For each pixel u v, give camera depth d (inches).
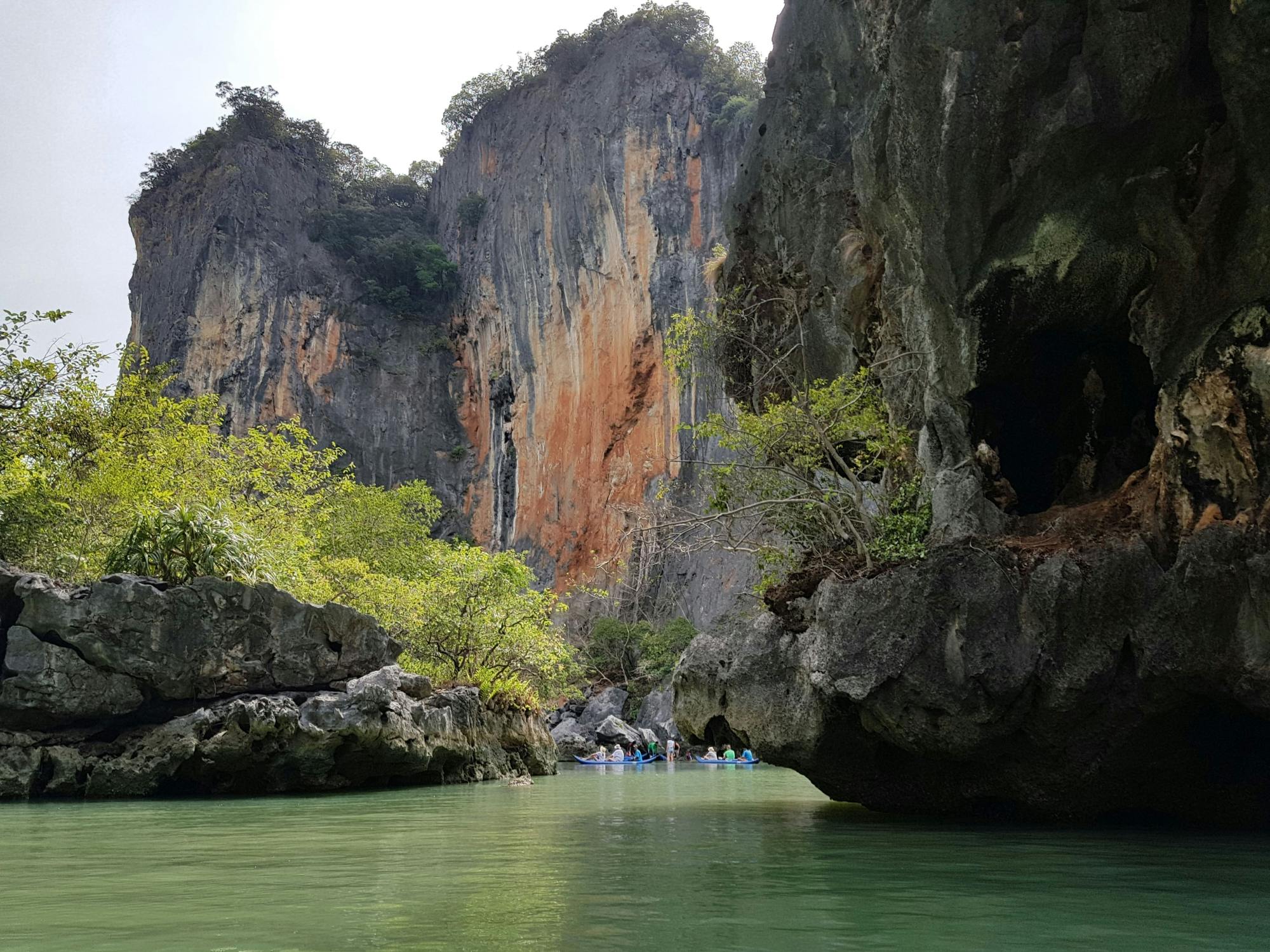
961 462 394.3
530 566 2588.6
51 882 228.1
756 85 2581.2
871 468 494.3
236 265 2972.4
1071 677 320.2
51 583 556.7
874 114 424.8
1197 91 330.6
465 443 3056.1
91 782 524.4
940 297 386.3
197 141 3297.2
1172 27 327.3
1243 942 160.2
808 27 538.9
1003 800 370.6
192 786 546.9
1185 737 328.2
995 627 331.0
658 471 2363.4
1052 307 364.8
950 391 392.8
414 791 584.7
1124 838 310.0
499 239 3002.0
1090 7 337.7
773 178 564.4
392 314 3134.8
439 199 3408.0
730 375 600.1
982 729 334.3
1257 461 308.2
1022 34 347.9
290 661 594.2
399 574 1105.4
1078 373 396.2
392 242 3161.9
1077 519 354.3
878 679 342.3
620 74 2726.4
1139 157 342.0
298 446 997.2
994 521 372.2
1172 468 328.5
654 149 2591.0
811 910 187.3
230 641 573.6
